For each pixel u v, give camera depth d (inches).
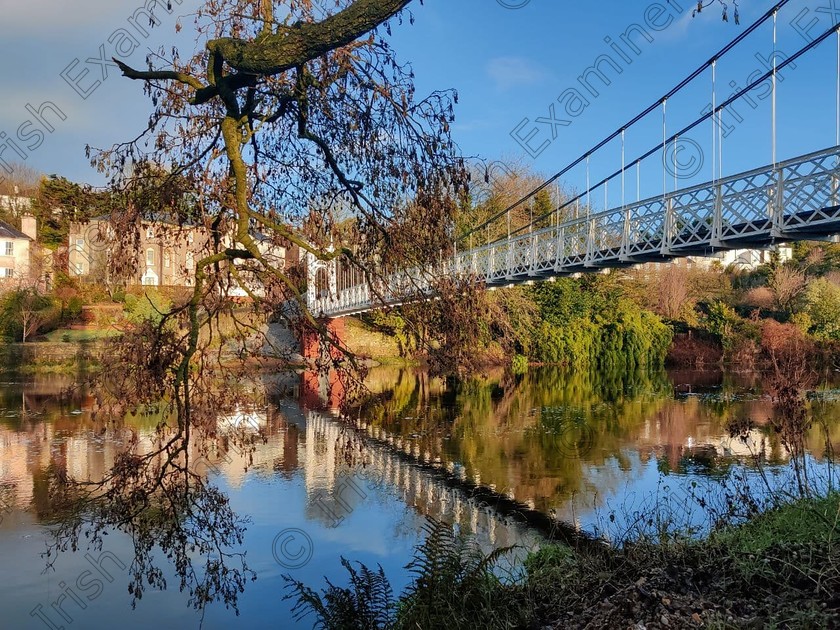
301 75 156.8
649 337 1245.7
